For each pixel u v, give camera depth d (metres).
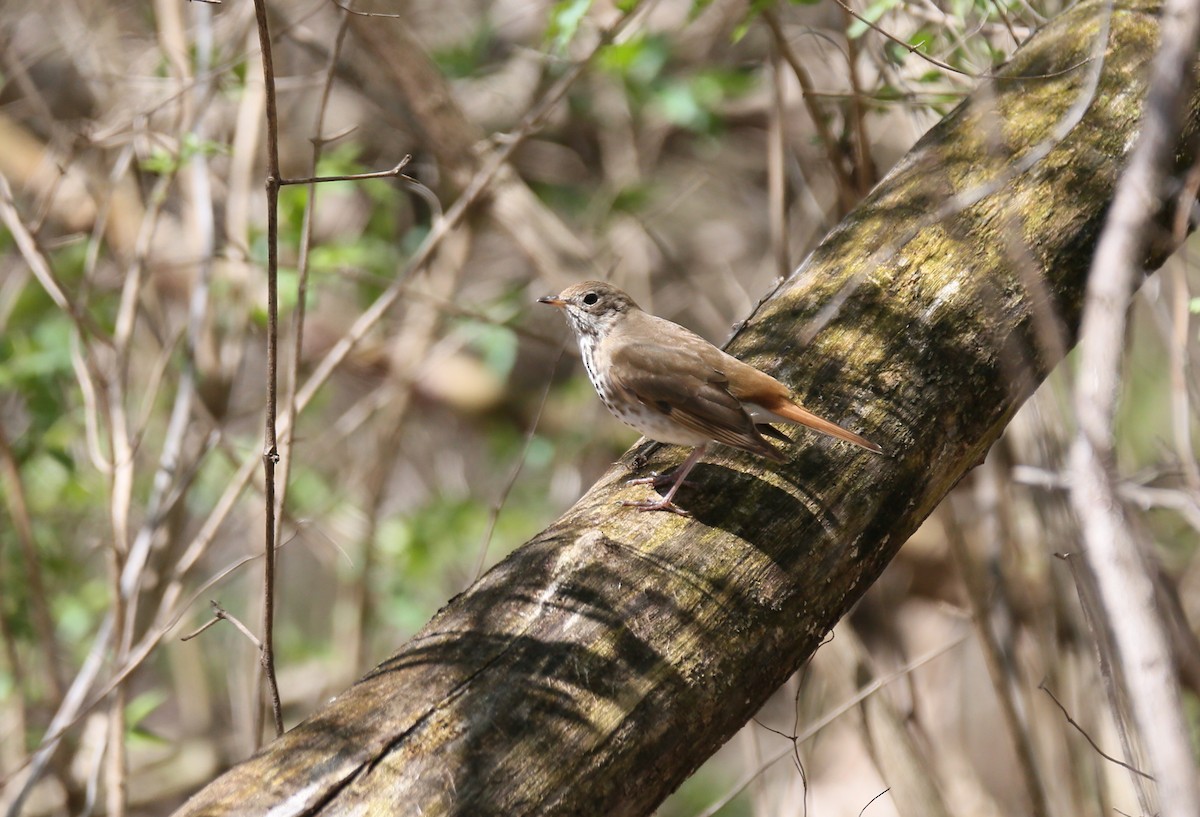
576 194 16.02
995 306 7.17
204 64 11.38
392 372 15.58
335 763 5.33
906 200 7.74
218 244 13.52
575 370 16.84
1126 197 5.00
